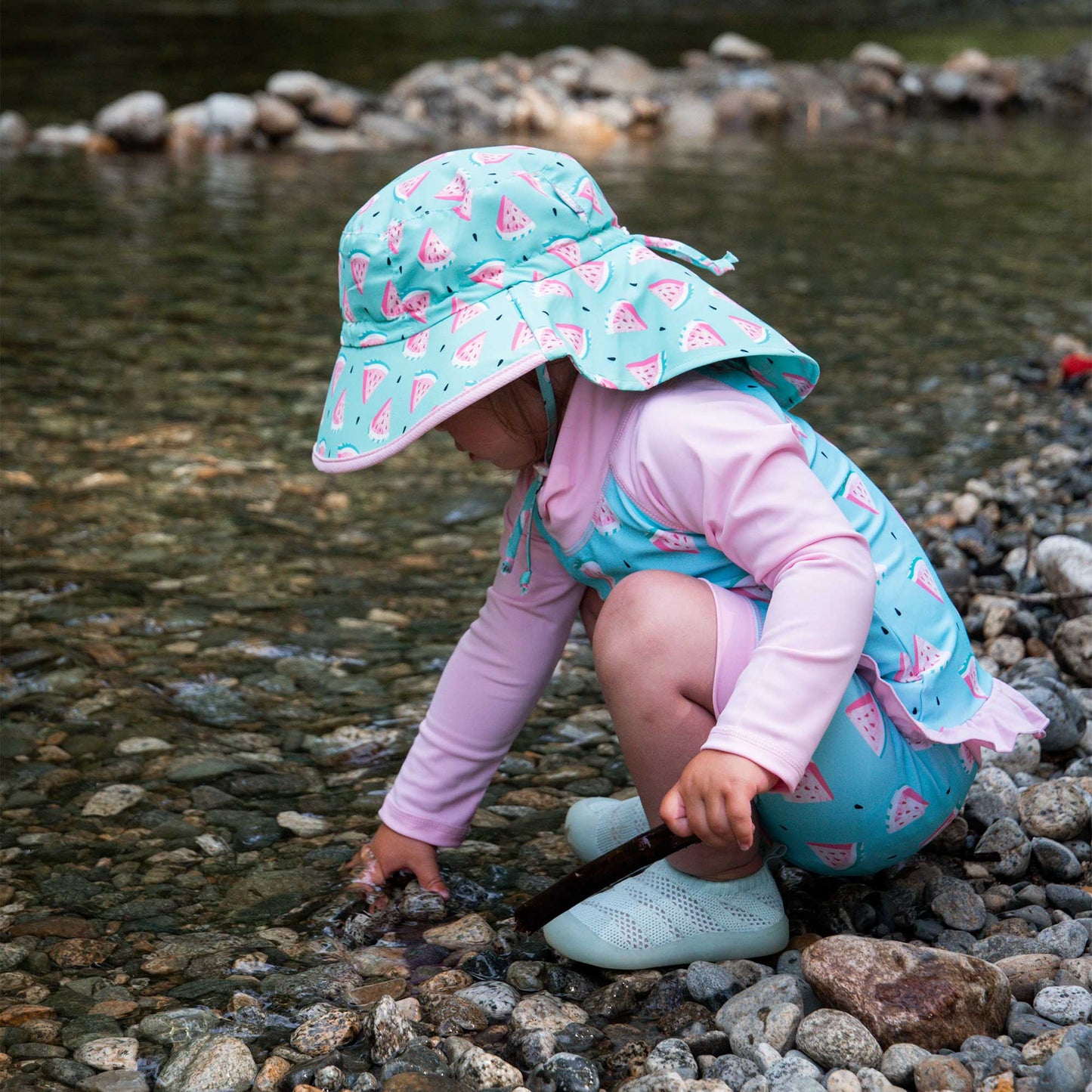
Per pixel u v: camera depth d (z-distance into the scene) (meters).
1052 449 3.48
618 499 1.57
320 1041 1.45
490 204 1.54
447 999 1.50
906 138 10.73
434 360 1.51
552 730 2.24
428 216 1.54
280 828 1.94
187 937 1.67
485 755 1.82
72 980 1.58
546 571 1.75
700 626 1.50
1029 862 1.77
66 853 1.86
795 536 1.46
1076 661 2.28
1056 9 21.80
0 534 3.00
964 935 1.61
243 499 3.28
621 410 1.56
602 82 11.34
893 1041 1.36
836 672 1.42
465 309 1.52
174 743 2.17
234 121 9.36
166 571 2.84
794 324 4.91
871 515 1.61
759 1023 1.40
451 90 10.52
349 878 1.81
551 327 1.48
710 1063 1.38
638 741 1.53
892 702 1.54
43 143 8.98
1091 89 12.80
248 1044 1.46
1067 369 4.11
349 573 2.87
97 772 2.07
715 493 1.48
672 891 1.59
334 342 4.66
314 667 2.44
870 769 1.53
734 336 1.52
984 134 11.00
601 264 1.56
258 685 2.37
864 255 6.16
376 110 10.17
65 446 3.60
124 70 12.22
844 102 12.16
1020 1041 1.37
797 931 1.65
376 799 2.02
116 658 2.45
